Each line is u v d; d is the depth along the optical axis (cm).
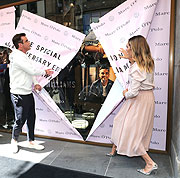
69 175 199
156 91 234
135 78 184
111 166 217
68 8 264
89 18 256
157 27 223
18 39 228
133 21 221
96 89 265
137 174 200
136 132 193
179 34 195
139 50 187
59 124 291
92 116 272
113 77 253
